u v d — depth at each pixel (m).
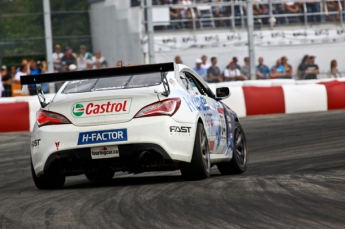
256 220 14.09
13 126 47.41
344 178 20.00
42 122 20.55
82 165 20.36
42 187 21.59
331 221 13.66
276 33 59.78
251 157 31.05
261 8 59.69
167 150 19.94
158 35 57.69
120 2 56.59
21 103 47.62
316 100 52.06
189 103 20.95
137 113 20.03
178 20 58.19
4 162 33.91
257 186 18.98
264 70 59.34
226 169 24.45
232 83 52.00
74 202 17.64
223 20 59.00
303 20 60.56
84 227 13.98
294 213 14.69
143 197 17.78
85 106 20.25
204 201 16.70
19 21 56.47
